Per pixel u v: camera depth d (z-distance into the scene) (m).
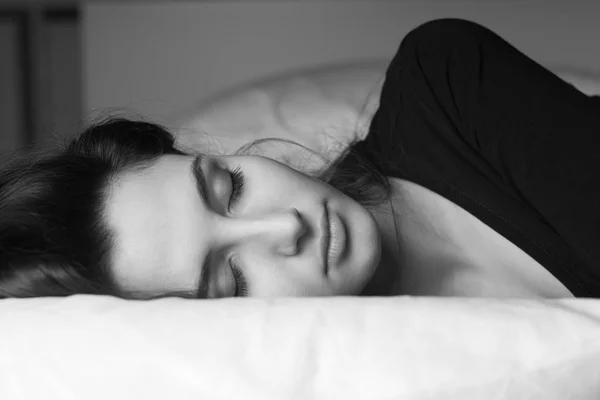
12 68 1.97
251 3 1.70
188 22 1.72
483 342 0.54
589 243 0.77
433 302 0.57
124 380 0.57
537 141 0.85
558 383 0.53
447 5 1.57
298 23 1.67
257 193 0.78
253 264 0.75
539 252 0.83
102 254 0.75
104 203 0.77
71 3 1.95
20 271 0.76
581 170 0.80
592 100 0.87
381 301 0.58
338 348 0.55
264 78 1.58
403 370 0.53
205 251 0.74
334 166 1.02
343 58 1.62
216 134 1.26
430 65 0.99
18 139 1.98
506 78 0.93
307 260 0.75
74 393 0.57
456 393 0.53
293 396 0.54
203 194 0.76
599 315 0.56
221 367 0.55
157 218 0.74
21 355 0.60
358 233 0.78
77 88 2.04
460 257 0.90
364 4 1.64
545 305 0.56
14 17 1.96
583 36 1.44
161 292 0.74
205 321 0.58
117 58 1.73
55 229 0.76
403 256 0.92
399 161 0.98
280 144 1.16
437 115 0.95
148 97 1.71
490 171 0.89
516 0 1.51
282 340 0.56
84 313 0.61
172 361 0.56
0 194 0.81
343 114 1.27
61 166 0.80
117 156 0.81
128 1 1.73
